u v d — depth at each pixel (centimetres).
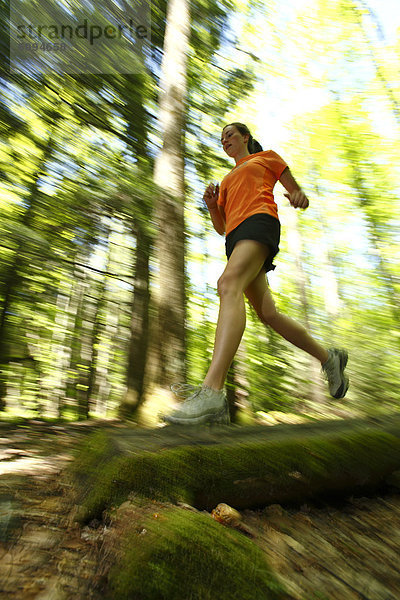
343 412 524
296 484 161
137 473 137
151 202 453
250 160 215
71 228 450
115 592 102
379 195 750
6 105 443
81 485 148
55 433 274
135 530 117
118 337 495
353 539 148
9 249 399
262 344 567
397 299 688
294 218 736
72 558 115
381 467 181
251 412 504
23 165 436
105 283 484
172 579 104
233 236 203
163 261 451
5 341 438
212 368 180
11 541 119
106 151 487
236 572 108
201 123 604
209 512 145
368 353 634
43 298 446
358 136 779
